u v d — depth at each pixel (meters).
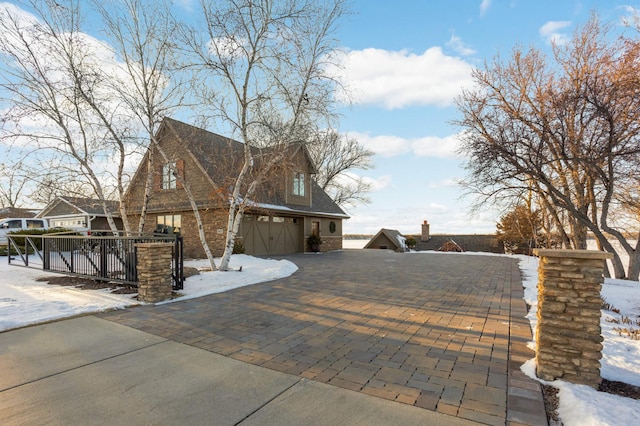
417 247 32.84
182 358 3.94
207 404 2.91
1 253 15.33
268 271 10.41
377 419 2.66
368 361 3.82
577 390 3.05
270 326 5.17
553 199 12.73
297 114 10.34
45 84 9.45
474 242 31.73
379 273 10.95
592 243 19.47
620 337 4.61
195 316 5.72
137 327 5.11
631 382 3.27
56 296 6.95
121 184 10.82
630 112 10.68
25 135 9.35
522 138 12.07
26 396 3.04
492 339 4.54
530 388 3.16
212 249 15.70
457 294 7.54
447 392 3.09
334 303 6.66
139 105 9.98
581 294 3.25
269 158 11.32
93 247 8.42
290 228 19.91
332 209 23.61
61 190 10.62
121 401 2.96
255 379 3.39
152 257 6.66
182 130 12.71
